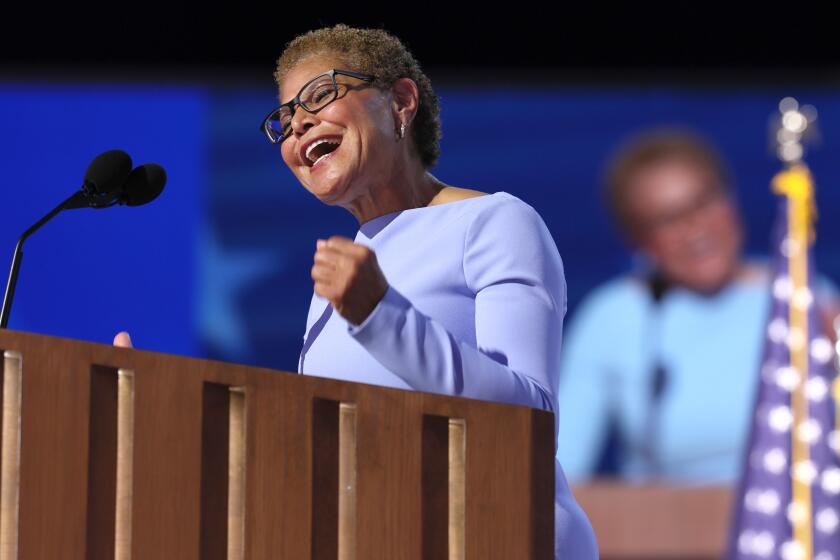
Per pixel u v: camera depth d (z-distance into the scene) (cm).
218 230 1905
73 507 512
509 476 552
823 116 1923
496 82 1952
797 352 1823
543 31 2131
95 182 704
